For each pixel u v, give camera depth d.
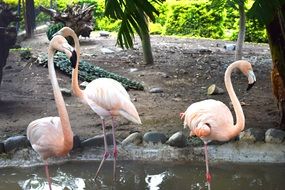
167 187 4.69
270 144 5.44
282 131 5.54
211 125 4.52
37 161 5.21
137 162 5.28
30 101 7.06
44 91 7.59
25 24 11.77
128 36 4.98
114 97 4.85
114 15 4.82
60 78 8.26
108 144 5.46
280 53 5.82
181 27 14.90
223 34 14.59
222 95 7.59
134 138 5.48
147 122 6.20
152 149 5.41
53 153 4.37
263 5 4.36
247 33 14.23
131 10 4.84
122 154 5.36
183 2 14.86
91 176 4.97
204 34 14.73
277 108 6.65
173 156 5.34
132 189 4.65
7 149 5.24
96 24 15.05
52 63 4.19
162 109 6.80
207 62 9.97
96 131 5.84
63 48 4.07
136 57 10.23
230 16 14.56
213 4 9.84
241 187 4.70
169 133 5.78
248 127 5.98
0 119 6.19
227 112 4.68
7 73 8.44
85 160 5.29
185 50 11.45
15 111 6.55
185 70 9.18
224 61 10.12
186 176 4.98
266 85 8.23
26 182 4.81
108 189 4.66
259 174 5.02
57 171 5.08
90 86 5.06
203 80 8.52
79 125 6.05
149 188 4.67
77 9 11.63
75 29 11.57
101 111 4.91
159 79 8.47
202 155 5.33
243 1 5.41
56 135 4.32
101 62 9.62
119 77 8.06
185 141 5.45
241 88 8.01
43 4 13.66
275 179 4.90
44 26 13.41
